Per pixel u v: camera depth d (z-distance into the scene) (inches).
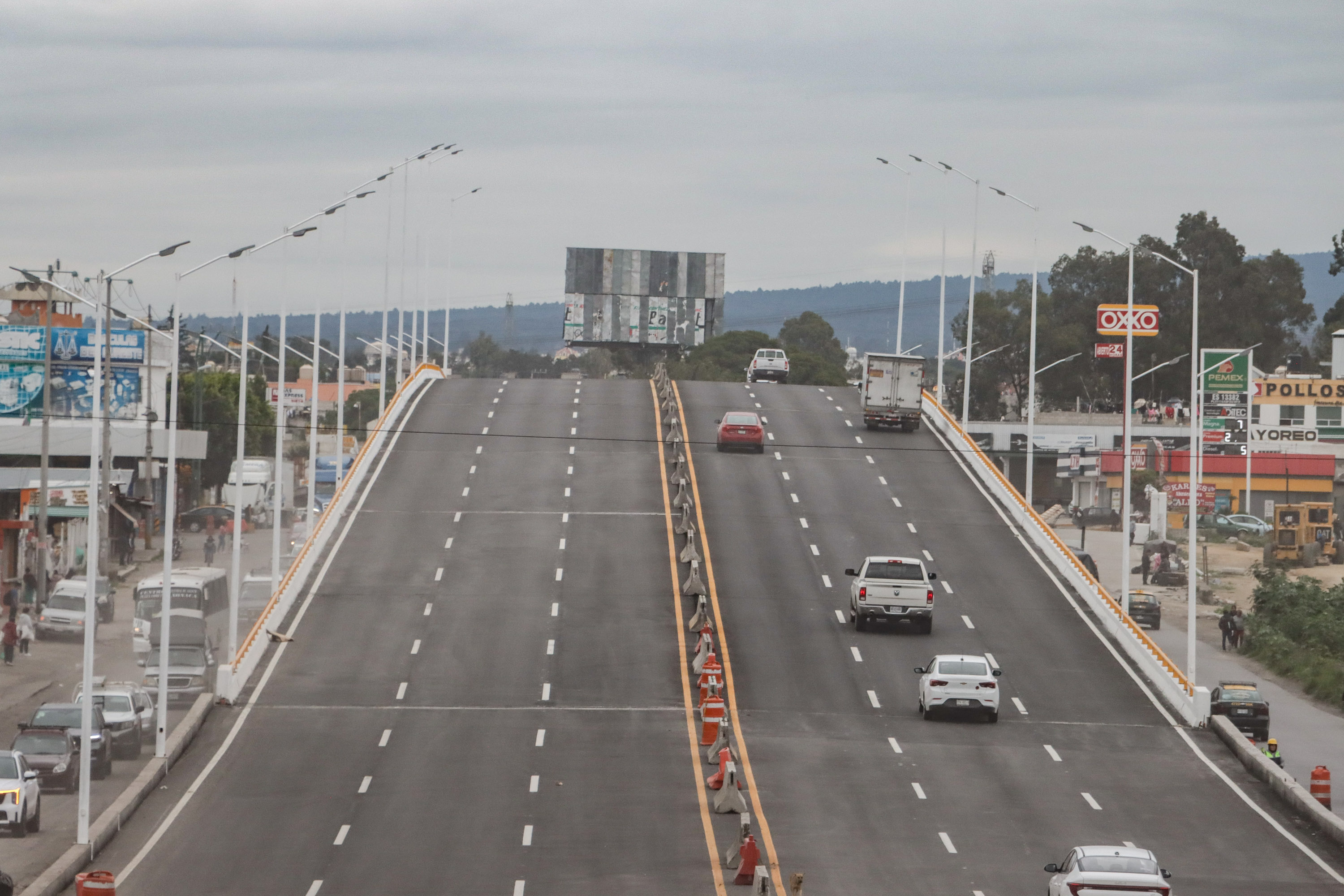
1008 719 3870.6
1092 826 2962.6
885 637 4591.5
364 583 4982.8
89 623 2763.3
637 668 4237.2
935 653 4446.4
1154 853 2785.4
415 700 3934.5
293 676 4136.3
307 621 4618.6
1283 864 2738.7
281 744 3548.2
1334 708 4896.7
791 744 3577.8
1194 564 4035.4
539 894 2452.0
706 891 2471.7
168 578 3430.1
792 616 4763.8
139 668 4613.7
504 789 3176.7
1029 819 2999.5
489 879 2539.4
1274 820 3061.0
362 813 2987.2
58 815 2984.7
